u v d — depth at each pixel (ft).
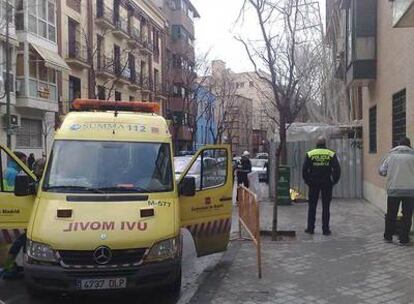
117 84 139.13
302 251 28.78
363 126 59.06
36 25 93.81
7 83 78.18
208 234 25.57
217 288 21.90
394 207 30.48
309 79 75.36
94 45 125.49
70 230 19.93
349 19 54.34
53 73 99.86
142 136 25.02
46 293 21.99
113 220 20.49
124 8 144.15
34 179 24.98
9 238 24.27
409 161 30.12
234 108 250.16
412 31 33.63
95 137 24.66
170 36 189.67
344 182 59.77
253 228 25.94
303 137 71.77
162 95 173.47
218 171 26.37
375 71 49.21
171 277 20.75
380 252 28.19
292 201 55.67
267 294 20.98
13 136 89.30
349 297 20.33
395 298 20.04
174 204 22.53
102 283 19.61
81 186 22.76
